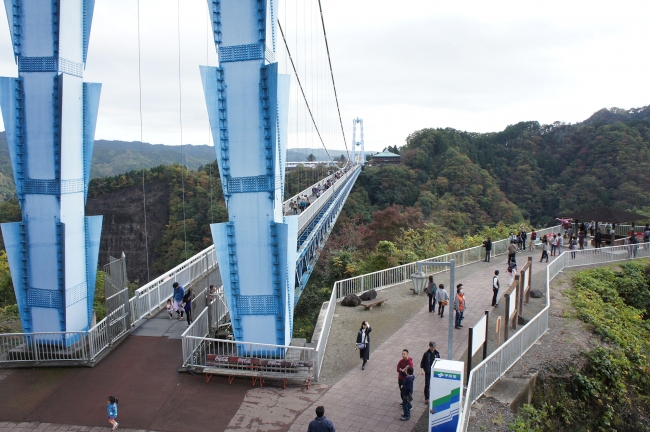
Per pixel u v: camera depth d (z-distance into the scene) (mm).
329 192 48531
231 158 12344
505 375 11141
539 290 18281
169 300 16312
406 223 45656
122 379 11586
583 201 77938
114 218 74812
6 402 10562
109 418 9461
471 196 89188
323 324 13891
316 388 11062
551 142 109250
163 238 67000
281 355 12547
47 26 12586
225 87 12109
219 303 15266
